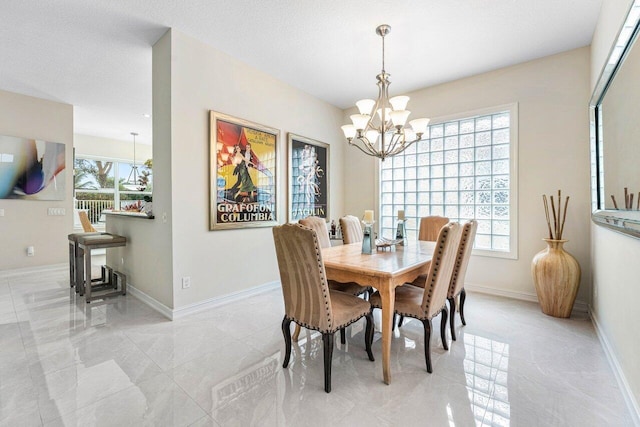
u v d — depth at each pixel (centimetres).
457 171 385
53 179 456
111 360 203
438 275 192
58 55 315
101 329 252
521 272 335
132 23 261
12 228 428
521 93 332
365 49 305
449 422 148
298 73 362
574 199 303
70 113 467
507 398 166
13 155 422
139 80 377
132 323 265
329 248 278
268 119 366
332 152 473
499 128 353
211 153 302
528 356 212
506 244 350
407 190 432
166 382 179
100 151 680
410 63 334
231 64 321
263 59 328
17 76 365
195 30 273
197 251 294
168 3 234
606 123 200
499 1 232
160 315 284
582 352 217
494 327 262
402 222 293
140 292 328
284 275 190
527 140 329
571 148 304
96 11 243
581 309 298
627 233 153
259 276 357
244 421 148
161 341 232
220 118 309
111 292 346
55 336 238
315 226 301
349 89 412
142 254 323
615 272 198
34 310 294
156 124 291
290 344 199
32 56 316
